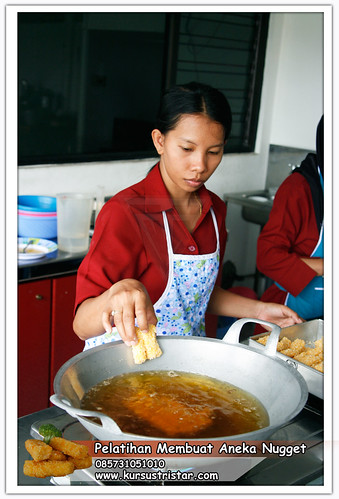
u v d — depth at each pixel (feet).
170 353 4.76
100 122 12.76
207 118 4.83
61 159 11.50
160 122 5.08
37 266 8.98
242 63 14.02
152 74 13.06
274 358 4.53
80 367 4.31
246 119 14.23
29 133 11.93
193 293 5.67
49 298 9.21
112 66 12.61
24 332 8.98
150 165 12.44
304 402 3.87
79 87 12.34
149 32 12.81
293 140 14.05
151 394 4.35
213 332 10.84
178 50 13.00
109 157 12.16
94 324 4.66
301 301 8.05
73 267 9.43
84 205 9.50
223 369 4.69
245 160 14.03
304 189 7.93
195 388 4.51
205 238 5.73
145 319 4.34
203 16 13.19
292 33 13.66
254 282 14.93
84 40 12.16
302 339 5.83
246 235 14.57
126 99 12.92
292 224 8.00
